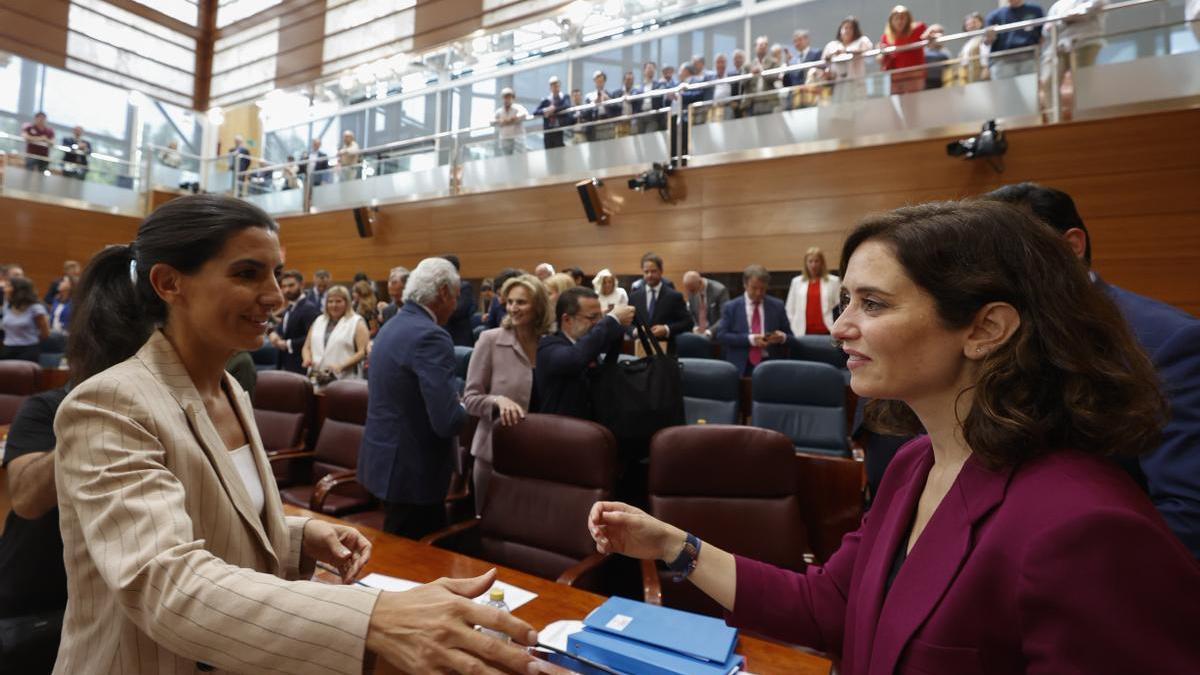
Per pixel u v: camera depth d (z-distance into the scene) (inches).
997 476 25.1
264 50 462.0
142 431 30.8
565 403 98.3
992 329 25.8
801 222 228.1
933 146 205.9
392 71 420.8
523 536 84.7
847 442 136.6
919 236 27.0
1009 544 22.9
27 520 46.9
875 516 34.1
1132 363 24.6
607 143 269.7
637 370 93.9
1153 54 175.9
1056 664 20.2
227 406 40.3
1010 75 195.0
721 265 242.5
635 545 38.6
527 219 287.3
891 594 26.7
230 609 25.4
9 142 346.0
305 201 359.3
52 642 45.4
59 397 48.6
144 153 392.8
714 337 203.2
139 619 26.8
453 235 307.1
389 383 88.7
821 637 36.0
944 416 28.4
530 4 368.2
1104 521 20.5
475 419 120.6
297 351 215.3
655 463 81.5
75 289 41.7
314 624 24.8
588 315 98.3
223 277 34.7
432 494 89.4
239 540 34.4
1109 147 180.7
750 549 77.5
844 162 220.4
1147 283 175.8
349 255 339.3
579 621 48.9
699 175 247.6
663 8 350.0
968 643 23.2
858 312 28.7
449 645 24.0
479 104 401.4
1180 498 36.2
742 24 333.1
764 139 235.6
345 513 112.9
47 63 413.7
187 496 32.3
